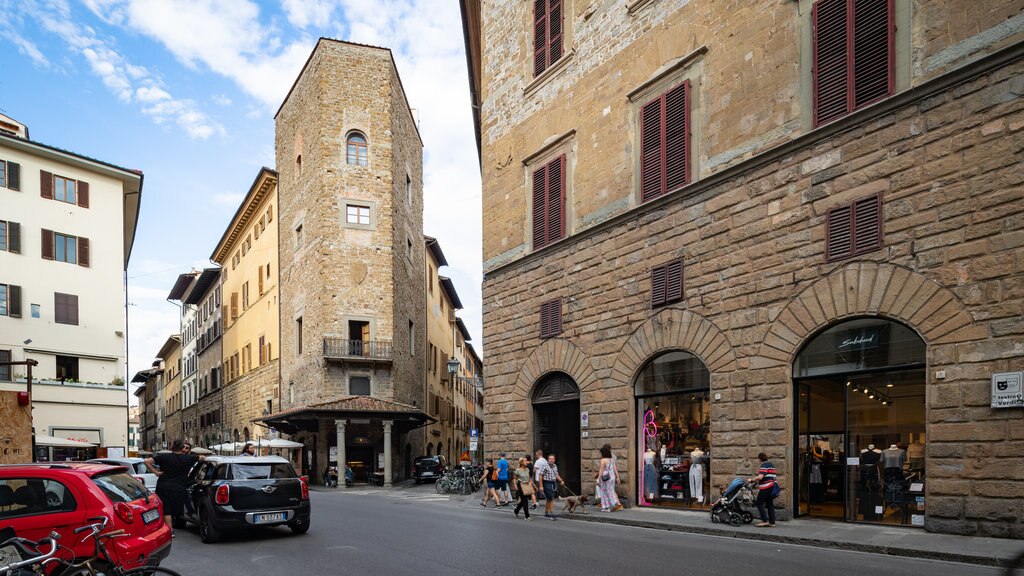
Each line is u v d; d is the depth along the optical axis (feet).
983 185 35.06
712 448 48.24
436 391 182.39
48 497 25.73
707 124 50.72
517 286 70.44
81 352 110.52
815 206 42.75
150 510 28.71
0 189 104.73
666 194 53.01
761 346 45.42
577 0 64.64
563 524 48.96
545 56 68.49
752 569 28.73
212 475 42.63
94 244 114.62
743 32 48.42
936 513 35.47
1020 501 32.50
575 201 63.26
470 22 86.79
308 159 135.74
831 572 27.78
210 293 211.82
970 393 34.65
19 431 55.67
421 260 165.17
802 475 43.42
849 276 40.47
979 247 34.94
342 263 127.95
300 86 142.72
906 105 38.50
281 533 43.98
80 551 25.07
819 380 42.88
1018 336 33.17
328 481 116.57
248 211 168.96
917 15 38.55
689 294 50.93
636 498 55.21
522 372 68.80
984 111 35.35
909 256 37.76
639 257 55.62
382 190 132.87
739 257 47.34
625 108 58.34
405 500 77.15
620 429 56.44
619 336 57.11
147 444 343.67
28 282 106.11
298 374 135.13
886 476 38.96
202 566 32.78
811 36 43.98
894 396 38.86
